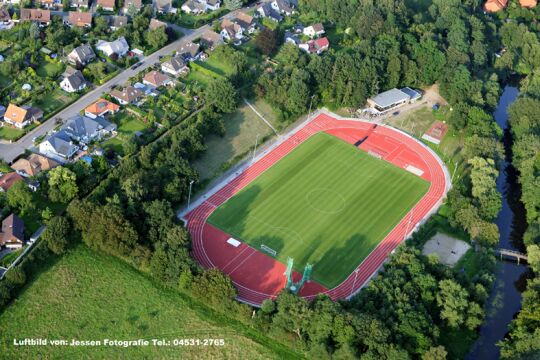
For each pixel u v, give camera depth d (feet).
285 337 615.57
